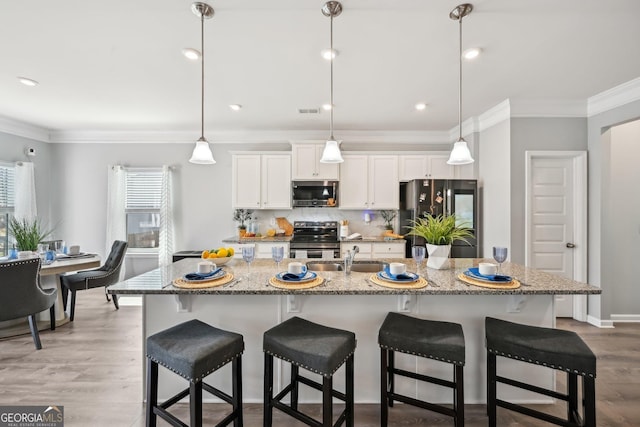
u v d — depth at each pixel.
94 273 3.44
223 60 2.28
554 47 2.09
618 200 3.16
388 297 1.81
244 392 1.84
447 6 1.67
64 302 3.34
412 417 1.71
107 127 4.16
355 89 2.84
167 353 1.34
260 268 2.12
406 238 4.05
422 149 4.39
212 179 4.42
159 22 1.81
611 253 3.05
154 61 2.30
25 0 1.59
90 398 1.87
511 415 1.73
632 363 2.30
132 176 4.44
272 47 2.10
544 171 3.23
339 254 3.89
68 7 1.66
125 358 2.37
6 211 3.89
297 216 4.48
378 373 1.83
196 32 1.92
